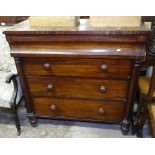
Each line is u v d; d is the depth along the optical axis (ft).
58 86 5.54
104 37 4.53
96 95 5.47
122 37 4.47
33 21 5.07
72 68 5.14
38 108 6.10
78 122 6.84
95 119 5.93
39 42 4.89
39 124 6.79
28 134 6.35
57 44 4.84
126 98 5.35
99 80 5.21
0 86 5.90
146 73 6.67
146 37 4.41
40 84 5.61
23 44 4.99
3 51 6.43
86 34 4.53
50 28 4.84
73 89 5.50
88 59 4.92
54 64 5.17
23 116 7.16
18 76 5.66
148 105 5.16
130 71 4.92
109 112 5.70
